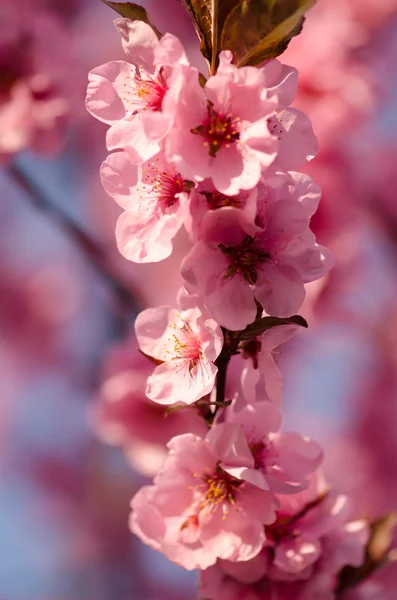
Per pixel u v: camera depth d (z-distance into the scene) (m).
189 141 0.53
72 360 1.57
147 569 1.42
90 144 1.31
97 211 1.37
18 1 0.84
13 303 1.57
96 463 1.22
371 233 1.12
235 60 0.54
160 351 0.55
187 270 0.53
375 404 1.35
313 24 0.98
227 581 0.57
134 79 0.55
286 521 0.58
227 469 0.55
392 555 0.60
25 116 0.81
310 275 0.54
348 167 0.89
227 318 0.53
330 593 0.58
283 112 0.54
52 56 0.83
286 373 1.35
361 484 1.30
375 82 0.95
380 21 1.11
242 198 0.53
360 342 1.22
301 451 0.56
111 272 0.90
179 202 0.54
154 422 0.78
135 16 0.55
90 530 1.41
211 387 0.54
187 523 0.56
